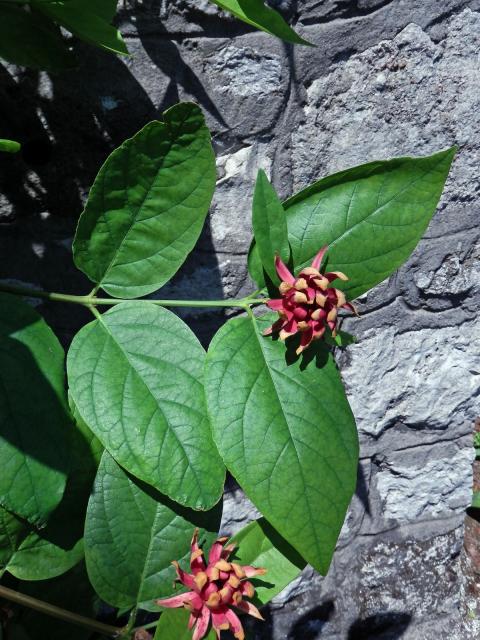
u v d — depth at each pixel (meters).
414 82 0.39
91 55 0.33
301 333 0.26
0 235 0.37
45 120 0.35
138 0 0.33
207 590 0.28
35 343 0.27
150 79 0.35
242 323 0.28
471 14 0.38
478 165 0.43
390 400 0.49
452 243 0.45
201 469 0.27
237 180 0.39
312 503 0.27
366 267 0.28
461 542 0.56
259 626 0.52
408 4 0.37
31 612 0.34
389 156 0.41
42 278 0.39
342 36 0.37
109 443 0.26
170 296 0.41
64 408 0.26
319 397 0.27
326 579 0.53
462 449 0.53
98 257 0.28
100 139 0.36
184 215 0.28
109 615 0.47
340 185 0.28
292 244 0.28
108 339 0.28
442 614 0.57
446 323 0.48
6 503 0.25
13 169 0.35
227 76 0.36
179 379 0.28
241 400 0.27
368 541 0.54
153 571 0.30
